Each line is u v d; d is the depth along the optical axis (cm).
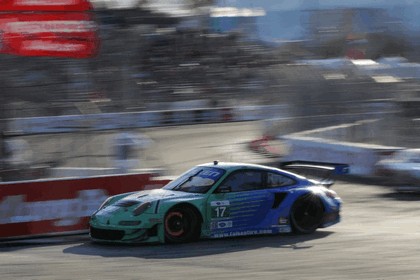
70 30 5484
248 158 7562
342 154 6744
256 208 3600
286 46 9525
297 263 2745
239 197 3559
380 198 5541
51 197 3941
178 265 2738
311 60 8288
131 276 2478
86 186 4041
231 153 7794
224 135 9106
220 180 3562
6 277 2508
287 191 3703
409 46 9300
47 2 5372
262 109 7800
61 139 5538
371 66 7606
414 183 5653
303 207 3741
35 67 5581
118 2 7550
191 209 3441
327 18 9188
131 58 6825
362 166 6600
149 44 8750
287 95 7606
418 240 3416
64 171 5203
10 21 5334
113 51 6550
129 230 3334
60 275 2528
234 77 9650
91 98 5978
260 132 8300
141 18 8369
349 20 9150
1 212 3806
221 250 3162
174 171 6650
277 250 3144
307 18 9244
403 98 7125
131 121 6134
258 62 9662
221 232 3503
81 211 4016
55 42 5434
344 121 7131
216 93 9406
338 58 8588
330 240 3469
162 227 3356
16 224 3834
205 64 9519
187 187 3609
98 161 5575
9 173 4875
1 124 5062
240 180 3606
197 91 9256
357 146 6638
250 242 3422
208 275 2480
